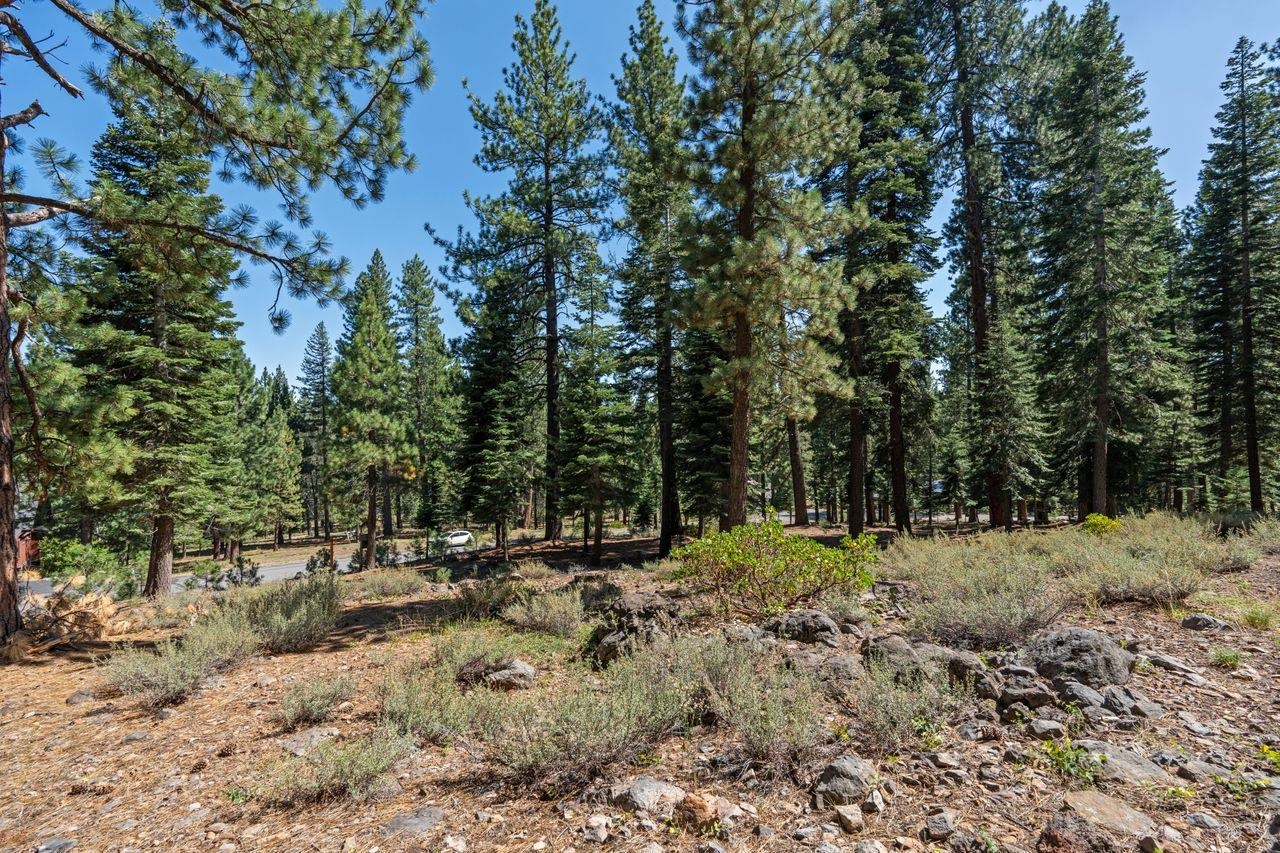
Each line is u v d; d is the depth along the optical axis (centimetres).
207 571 2317
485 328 2666
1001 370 2303
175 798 405
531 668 619
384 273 4528
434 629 888
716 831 301
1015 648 515
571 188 2531
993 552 1023
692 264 1170
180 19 802
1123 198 1961
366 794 381
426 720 484
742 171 1167
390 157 881
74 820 385
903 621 670
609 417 2227
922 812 298
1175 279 2920
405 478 2700
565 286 2625
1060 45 2514
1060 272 2128
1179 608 613
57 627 936
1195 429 2898
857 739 378
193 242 920
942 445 3344
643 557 2269
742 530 809
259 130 816
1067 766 319
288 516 5031
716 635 596
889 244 2078
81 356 1647
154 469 1717
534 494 4975
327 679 655
